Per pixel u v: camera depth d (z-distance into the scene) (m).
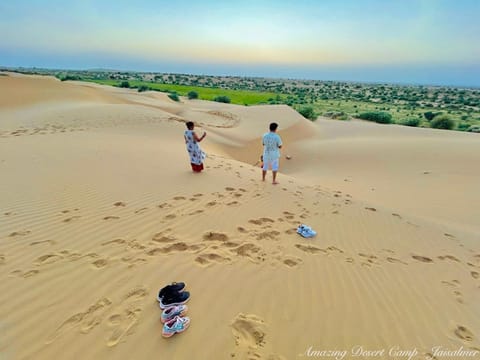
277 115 31.61
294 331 2.51
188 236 4.06
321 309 2.83
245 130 25.22
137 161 8.15
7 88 27.20
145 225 4.29
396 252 4.39
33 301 2.60
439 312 3.04
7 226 3.95
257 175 8.61
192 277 3.10
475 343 2.64
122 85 70.81
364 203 6.88
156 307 2.62
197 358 2.15
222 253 3.67
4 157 7.36
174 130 16.69
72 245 3.58
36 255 3.32
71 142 9.94
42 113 18.62
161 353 2.17
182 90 80.75
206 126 23.67
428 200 8.69
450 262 4.29
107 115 18.94
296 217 5.32
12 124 14.61
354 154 16.59
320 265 3.67
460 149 14.67
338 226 5.11
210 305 2.71
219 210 5.18
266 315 2.66
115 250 3.53
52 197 5.05
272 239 4.25
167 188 6.13
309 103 86.00
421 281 3.63
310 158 17.62
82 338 2.26
